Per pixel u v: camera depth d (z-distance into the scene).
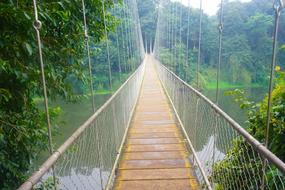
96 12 2.84
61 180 1.39
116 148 2.90
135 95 6.27
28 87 2.12
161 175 2.58
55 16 2.13
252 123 2.10
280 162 0.92
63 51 2.50
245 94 2.38
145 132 3.97
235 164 1.80
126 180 2.50
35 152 2.45
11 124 1.95
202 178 2.37
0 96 1.71
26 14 1.63
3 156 2.05
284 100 1.80
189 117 3.24
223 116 1.65
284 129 1.74
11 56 1.89
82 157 1.57
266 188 1.49
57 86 2.41
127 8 7.96
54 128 2.96
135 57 10.50
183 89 3.81
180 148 3.27
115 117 2.92
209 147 2.15
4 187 2.21
